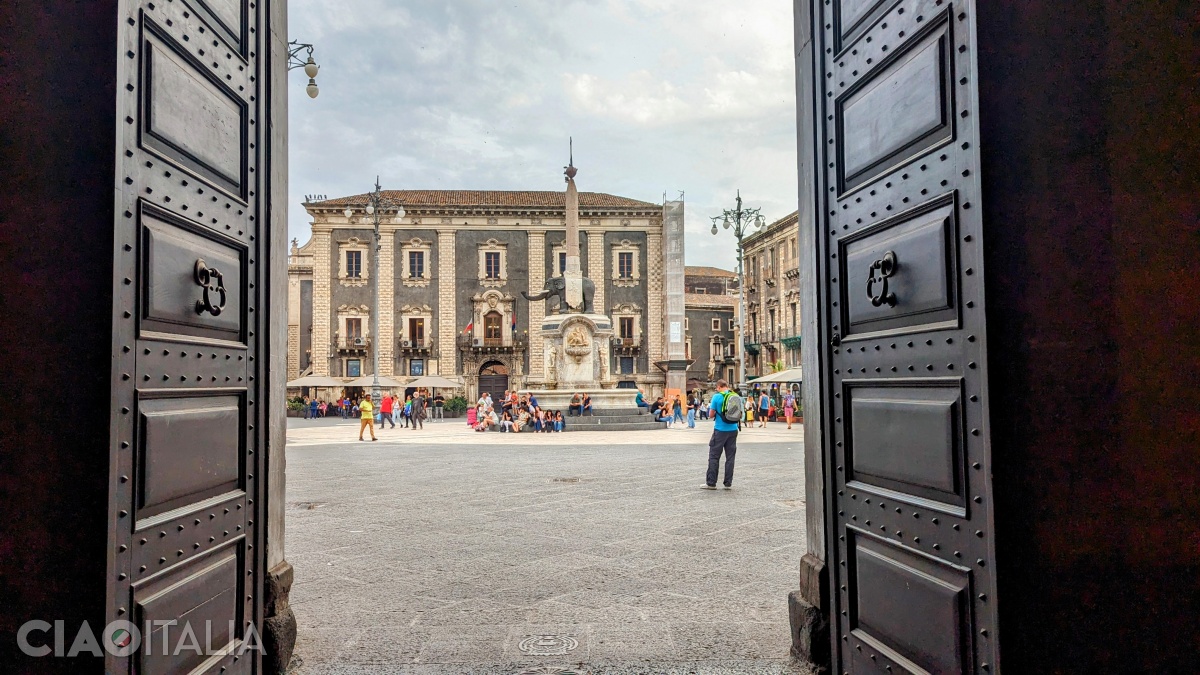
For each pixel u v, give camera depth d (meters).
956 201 2.43
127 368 2.27
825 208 3.40
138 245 2.34
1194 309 2.36
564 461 13.91
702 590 4.74
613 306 51.75
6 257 2.22
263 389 3.29
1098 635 2.27
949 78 2.48
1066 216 2.34
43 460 2.18
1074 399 2.30
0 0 2.27
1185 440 2.34
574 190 30.34
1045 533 2.27
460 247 51.03
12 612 2.15
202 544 2.70
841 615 3.24
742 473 11.59
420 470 12.31
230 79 3.05
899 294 2.78
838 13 3.30
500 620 4.14
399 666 3.46
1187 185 2.39
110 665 2.15
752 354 58.69
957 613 2.41
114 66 2.23
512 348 50.31
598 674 3.37
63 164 2.23
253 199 3.27
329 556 5.71
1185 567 2.31
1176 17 2.44
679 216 49.84
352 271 50.22
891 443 2.83
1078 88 2.38
